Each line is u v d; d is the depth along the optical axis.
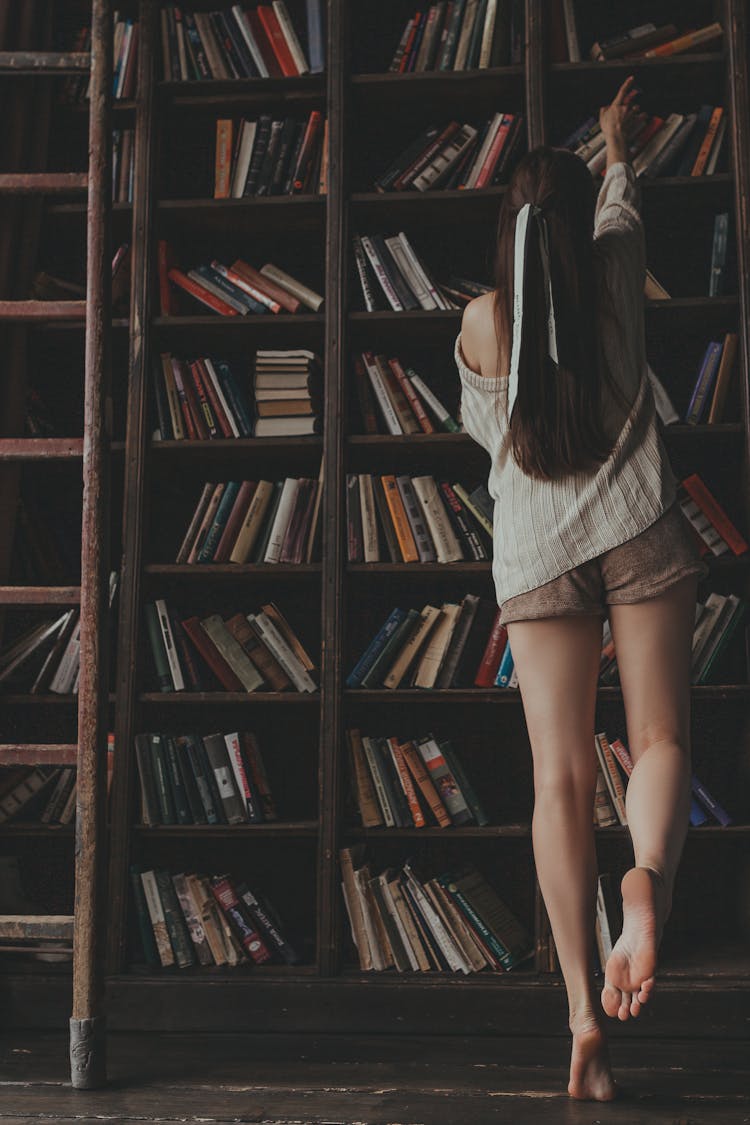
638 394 1.70
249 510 2.59
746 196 2.49
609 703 2.73
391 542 2.54
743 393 2.47
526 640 1.71
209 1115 1.60
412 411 2.60
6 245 2.58
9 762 1.93
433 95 2.71
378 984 2.24
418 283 2.61
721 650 2.45
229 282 2.67
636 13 2.91
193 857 2.77
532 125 2.54
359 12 2.99
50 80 2.71
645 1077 1.83
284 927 2.47
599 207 1.90
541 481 1.70
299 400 2.61
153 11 2.73
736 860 2.60
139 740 2.47
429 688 2.47
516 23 2.61
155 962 2.36
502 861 2.71
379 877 2.38
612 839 2.52
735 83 2.52
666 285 2.86
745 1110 1.58
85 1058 1.78
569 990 1.63
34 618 2.78
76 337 2.80
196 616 2.87
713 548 2.48
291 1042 2.15
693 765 2.69
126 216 2.75
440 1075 1.87
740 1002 2.14
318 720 2.82
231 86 2.71
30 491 2.78
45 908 2.75
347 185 2.61
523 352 1.65
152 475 2.77
